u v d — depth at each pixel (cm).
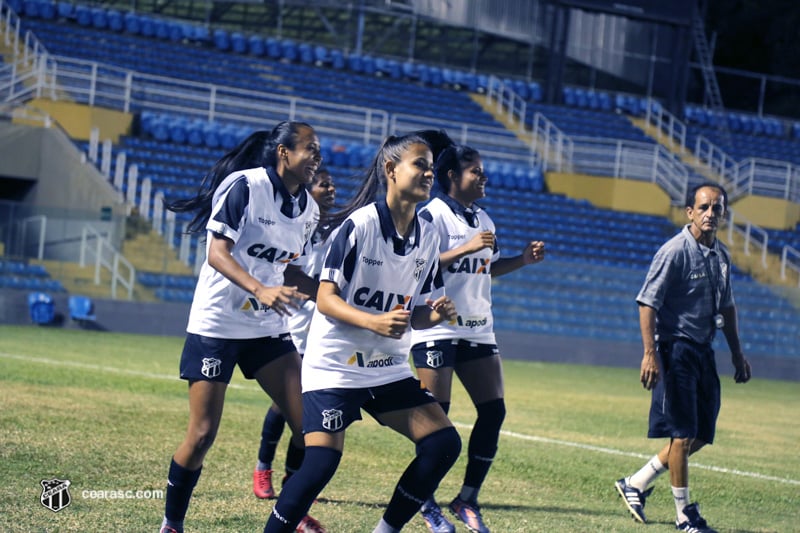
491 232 652
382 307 511
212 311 551
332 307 484
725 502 816
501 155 3556
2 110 2697
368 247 498
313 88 3650
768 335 2833
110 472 717
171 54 3575
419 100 3812
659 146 3841
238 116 3222
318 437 498
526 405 1480
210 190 603
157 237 2381
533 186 3409
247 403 1205
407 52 4050
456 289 687
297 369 569
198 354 550
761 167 4097
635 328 2756
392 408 512
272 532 487
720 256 698
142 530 571
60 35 3450
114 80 3206
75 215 2314
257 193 549
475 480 660
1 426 859
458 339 686
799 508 809
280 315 543
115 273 2334
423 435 507
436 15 4069
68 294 2280
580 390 1820
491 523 662
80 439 835
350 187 3034
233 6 3884
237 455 839
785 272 3319
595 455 1014
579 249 3109
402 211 504
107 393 1165
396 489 509
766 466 1042
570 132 3903
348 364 501
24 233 2281
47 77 3045
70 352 1688
